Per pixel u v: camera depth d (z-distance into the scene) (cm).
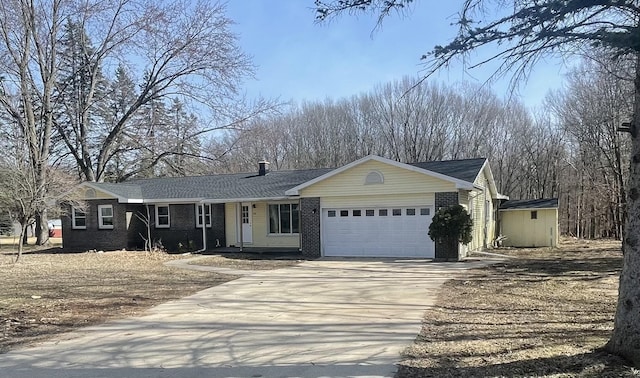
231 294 1015
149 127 3152
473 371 472
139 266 1595
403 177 1709
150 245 2170
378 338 625
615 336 472
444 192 1648
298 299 943
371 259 1689
